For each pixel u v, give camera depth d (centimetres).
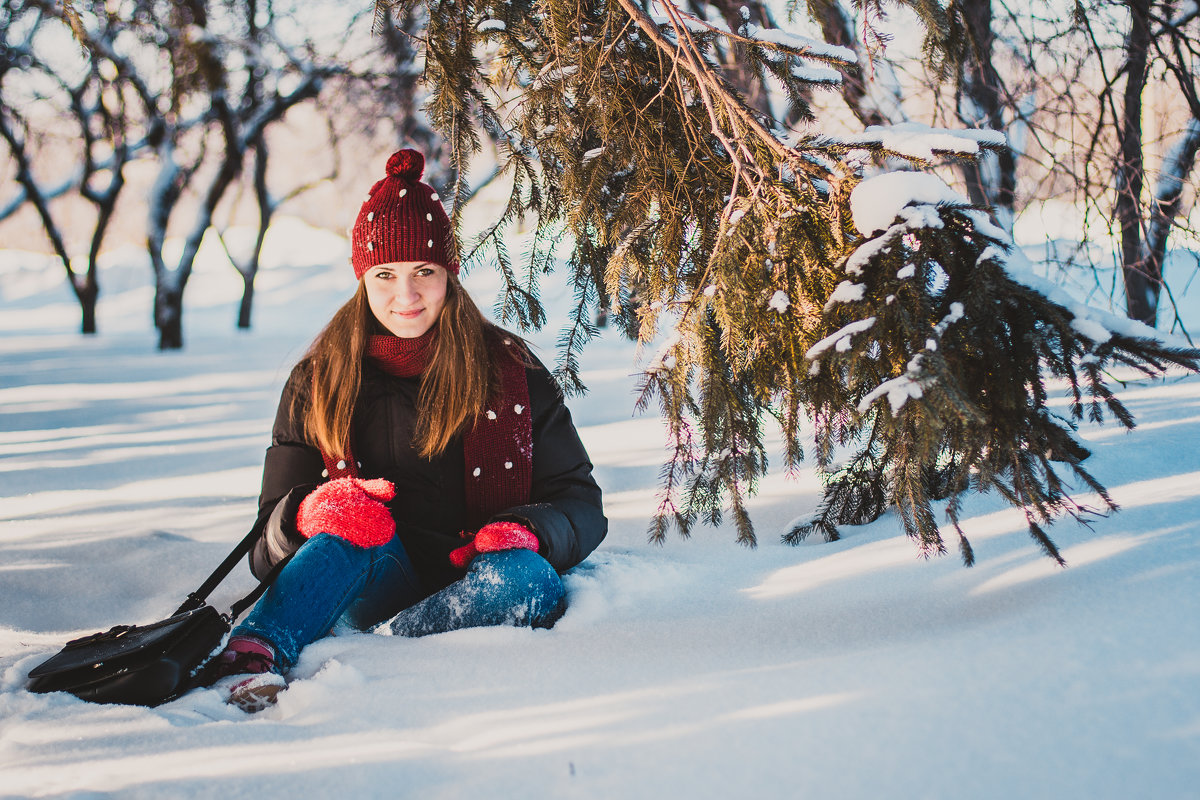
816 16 215
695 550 246
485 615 183
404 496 215
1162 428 287
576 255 240
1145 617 141
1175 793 101
